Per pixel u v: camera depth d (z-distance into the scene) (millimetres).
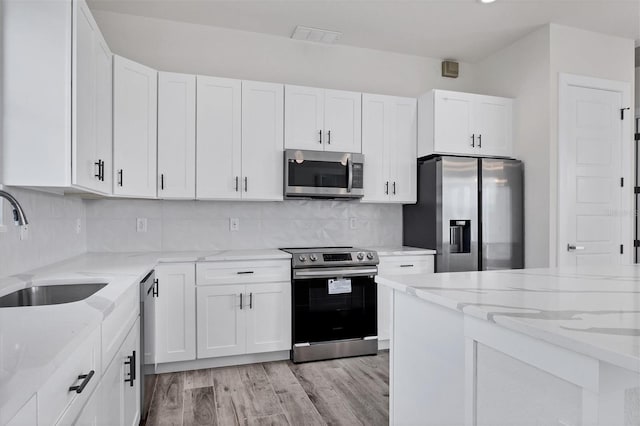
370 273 3188
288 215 3594
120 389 1528
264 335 2982
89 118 2008
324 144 3344
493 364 1118
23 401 667
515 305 1161
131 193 2701
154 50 3262
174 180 2969
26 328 1014
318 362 3037
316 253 3094
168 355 2771
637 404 864
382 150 3527
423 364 1474
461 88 4160
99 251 3135
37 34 1751
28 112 1744
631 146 3588
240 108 3135
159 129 2936
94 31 2098
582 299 1242
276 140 3223
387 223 3891
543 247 3350
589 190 3424
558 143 3334
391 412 1686
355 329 3164
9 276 1821
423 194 3561
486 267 3379
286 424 2115
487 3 3006
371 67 3857
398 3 3004
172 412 2232
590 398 833
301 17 3229
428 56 4020
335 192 3295
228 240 3422
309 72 3672
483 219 3381
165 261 2748
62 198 2537
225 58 3432
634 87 3789
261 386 2594
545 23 3334
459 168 3344
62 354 840
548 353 934
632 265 2082
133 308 1796
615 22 3314
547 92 3354
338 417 2191
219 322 2881
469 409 1200
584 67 3457
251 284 2947
